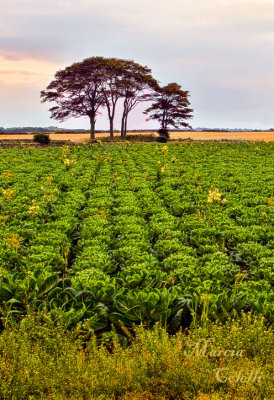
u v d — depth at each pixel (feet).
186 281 27.14
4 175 86.58
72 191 69.31
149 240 42.83
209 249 37.63
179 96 280.10
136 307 21.98
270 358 16.60
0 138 226.38
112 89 240.94
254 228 43.78
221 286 26.53
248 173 93.25
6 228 43.47
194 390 14.88
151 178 87.51
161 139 220.02
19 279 26.61
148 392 14.85
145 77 247.29
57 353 17.15
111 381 14.96
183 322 23.24
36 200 63.05
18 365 15.66
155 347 16.89
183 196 65.26
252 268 33.78
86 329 20.84
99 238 39.99
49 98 236.63
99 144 177.17
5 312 21.80
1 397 14.35
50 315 20.89
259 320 20.36
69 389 14.83
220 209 55.21
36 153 137.69
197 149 157.79
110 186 77.36
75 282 26.71
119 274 29.32
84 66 233.35
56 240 38.65
